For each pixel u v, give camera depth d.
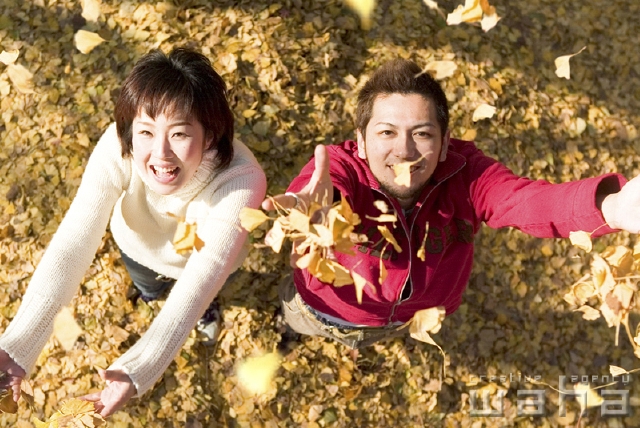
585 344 3.01
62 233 1.76
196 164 1.70
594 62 3.43
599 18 3.53
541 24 3.45
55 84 3.06
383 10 3.33
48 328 1.70
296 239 1.46
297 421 2.74
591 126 3.30
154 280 2.45
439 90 1.74
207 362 2.76
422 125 1.67
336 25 3.26
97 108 3.04
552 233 1.65
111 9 3.19
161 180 1.72
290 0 3.26
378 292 1.91
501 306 2.99
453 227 1.85
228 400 2.73
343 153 1.84
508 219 1.74
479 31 3.36
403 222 1.79
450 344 2.91
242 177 1.80
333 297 2.03
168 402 2.68
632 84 3.44
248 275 2.87
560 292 3.05
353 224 1.41
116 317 2.77
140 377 1.65
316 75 3.16
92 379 2.68
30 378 2.66
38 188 2.91
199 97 1.62
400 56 3.25
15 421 2.61
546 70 3.37
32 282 1.72
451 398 2.87
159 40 3.13
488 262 3.02
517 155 3.17
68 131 2.99
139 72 1.63
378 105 1.70
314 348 2.83
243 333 2.80
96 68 3.10
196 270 1.70
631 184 1.48
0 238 2.83
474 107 3.19
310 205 1.47
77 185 2.93
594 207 1.53
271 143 3.02
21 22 3.15
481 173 1.82
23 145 2.96
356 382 2.81
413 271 1.87
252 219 1.47
